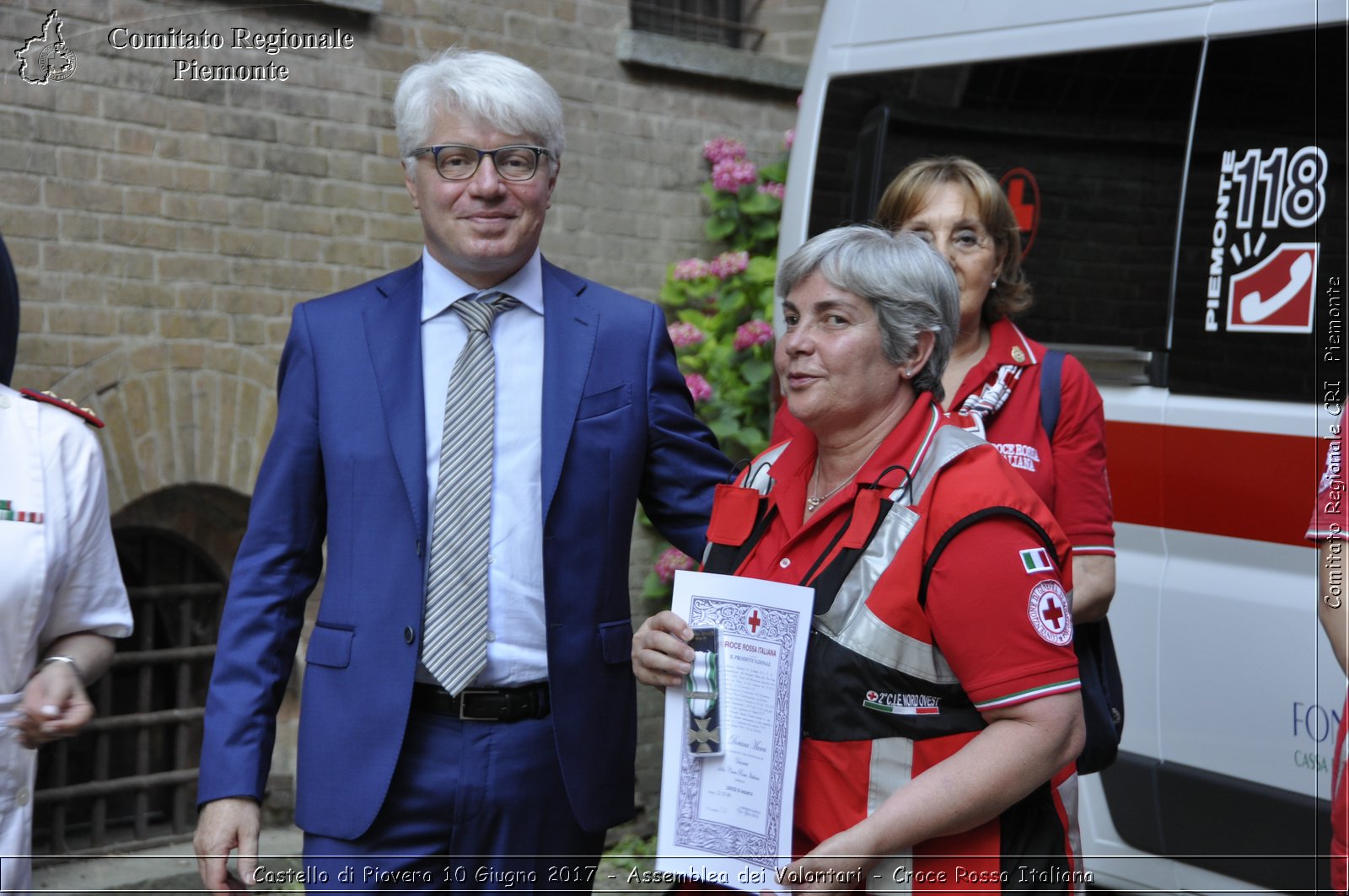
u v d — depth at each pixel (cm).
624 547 250
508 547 238
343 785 233
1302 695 327
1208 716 346
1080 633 265
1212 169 353
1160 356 360
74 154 405
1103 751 260
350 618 236
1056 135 388
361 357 243
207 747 238
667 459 257
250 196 438
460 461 238
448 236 238
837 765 196
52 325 402
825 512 205
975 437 206
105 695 457
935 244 277
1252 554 338
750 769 201
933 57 421
